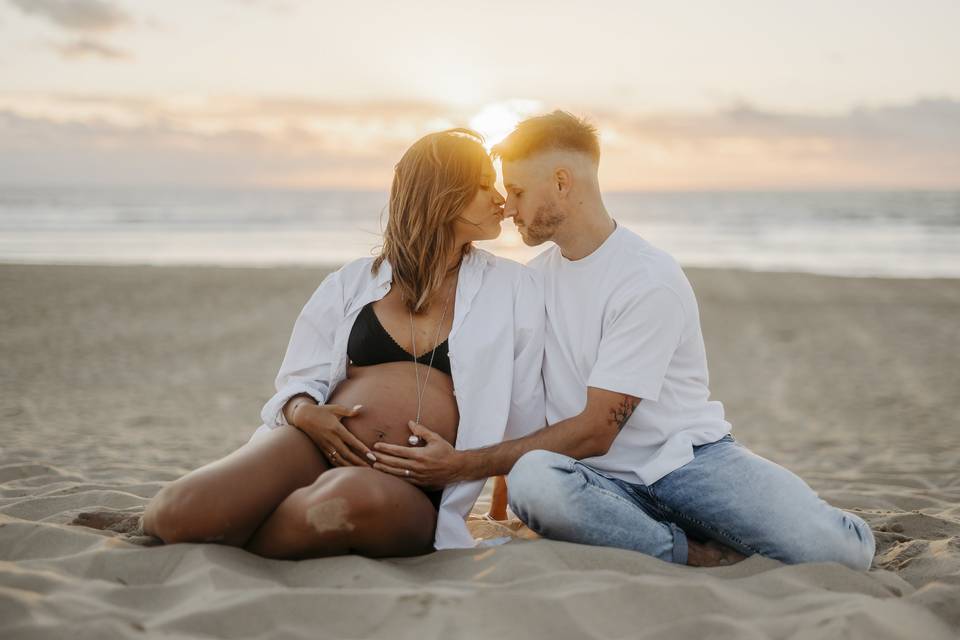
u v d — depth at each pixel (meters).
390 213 3.01
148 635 1.96
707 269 20.97
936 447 5.65
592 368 2.96
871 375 8.77
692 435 2.86
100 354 9.30
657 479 2.80
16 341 9.91
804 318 12.95
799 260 26.55
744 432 6.35
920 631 2.10
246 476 2.54
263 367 8.83
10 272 17.17
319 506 2.44
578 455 2.86
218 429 6.08
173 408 6.86
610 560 2.51
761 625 2.10
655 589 2.26
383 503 2.48
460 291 2.99
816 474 4.79
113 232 36.31
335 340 2.98
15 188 139.88
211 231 37.69
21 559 2.55
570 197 2.96
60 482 3.91
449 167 2.90
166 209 58.66
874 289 16.58
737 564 2.63
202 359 9.19
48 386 7.63
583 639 2.02
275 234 36.16
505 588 2.26
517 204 3.01
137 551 2.46
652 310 2.82
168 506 2.49
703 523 2.76
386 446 2.69
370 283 3.02
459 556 2.62
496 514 3.39
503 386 2.96
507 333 2.99
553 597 2.16
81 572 2.37
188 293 14.60
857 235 36.94
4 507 3.32
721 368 9.28
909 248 30.52
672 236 37.00
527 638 2.00
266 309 12.98
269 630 2.02
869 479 4.57
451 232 2.98
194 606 2.11
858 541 2.67
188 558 2.41
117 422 6.24
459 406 2.92
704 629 2.06
